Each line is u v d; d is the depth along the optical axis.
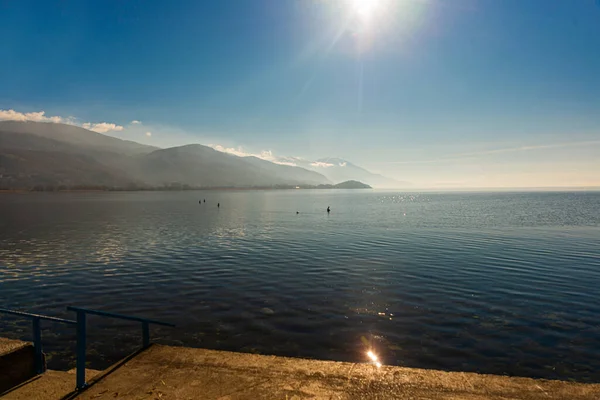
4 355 5.97
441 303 16.45
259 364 6.03
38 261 26.92
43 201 155.75
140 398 5.06
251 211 91.25
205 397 5.05
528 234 42.12
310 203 139.75
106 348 11.93
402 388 5.19
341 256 28.58
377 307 15.95
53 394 5.68
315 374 5.65
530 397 4.89
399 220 62.94
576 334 12.84
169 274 22.56
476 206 112.50
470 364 10.73
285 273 22.72
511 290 18.55
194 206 116.75
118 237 40.88
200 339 12.66
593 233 42.81
